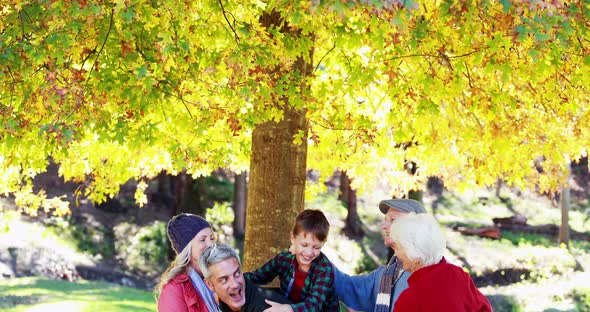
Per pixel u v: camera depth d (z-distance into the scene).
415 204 4.54
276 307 4.09
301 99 6.79
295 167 7.33
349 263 25.31
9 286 15.27
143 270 23.53
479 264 25.31
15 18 5.84
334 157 10.29
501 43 5.51
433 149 9.19
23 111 6.06
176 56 6.02
